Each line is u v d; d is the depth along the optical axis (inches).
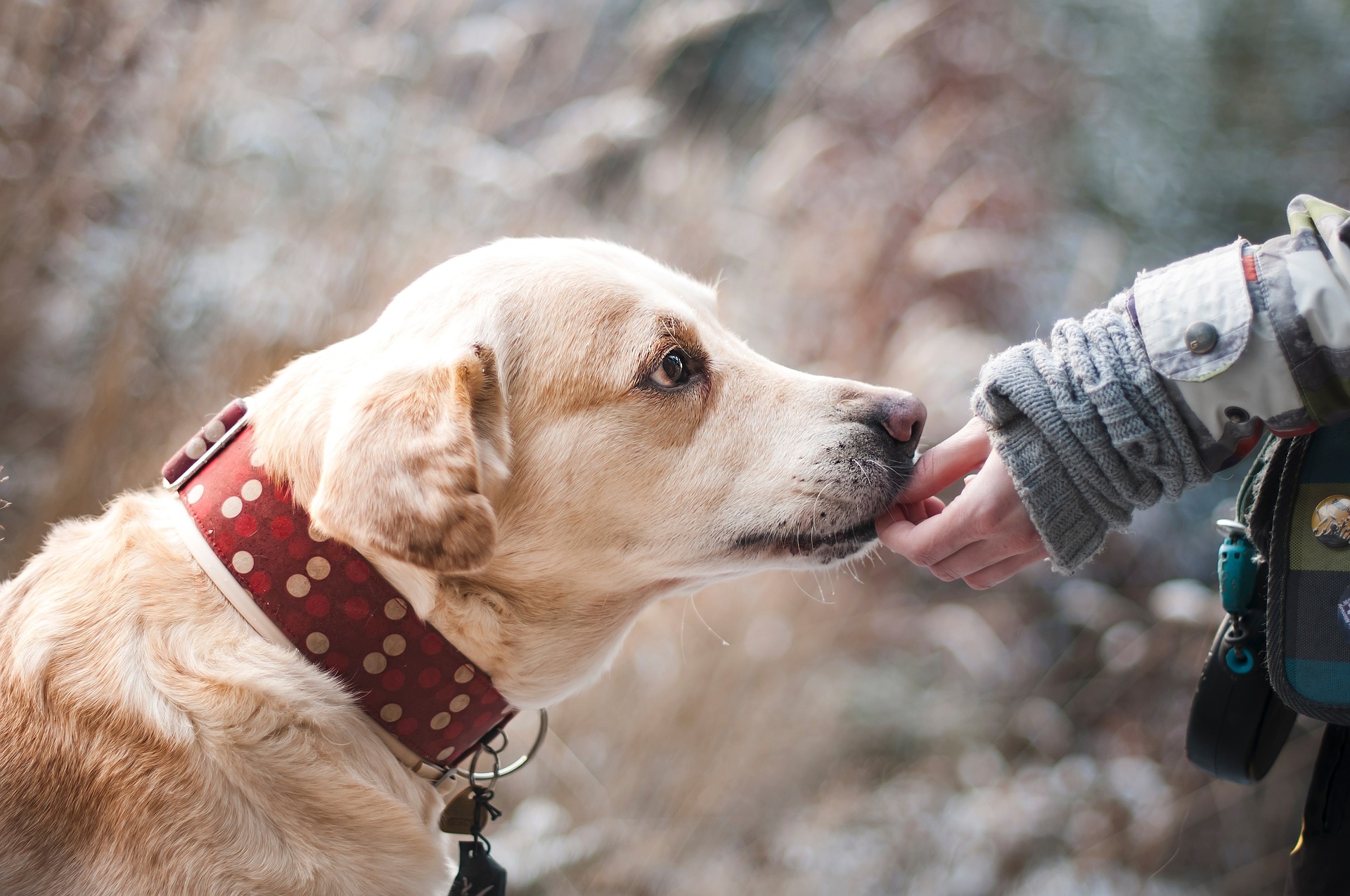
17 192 128.2
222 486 67.7
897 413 80.3
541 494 74.9
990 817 146.0
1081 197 257.1
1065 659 190.1
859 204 203.6
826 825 139.5
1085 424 60.4
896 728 165.6
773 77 223.5
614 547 76.7
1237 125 261.0
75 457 116.2
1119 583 208.2
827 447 78.4
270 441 68.3
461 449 63.0
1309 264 57.0
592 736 134.5
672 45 171.3
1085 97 270.1
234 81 140.9
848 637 170.9
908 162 219.3
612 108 157.2
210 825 60.6
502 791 131.3
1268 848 145.6
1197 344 58.0
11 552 112.7
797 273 170.4
